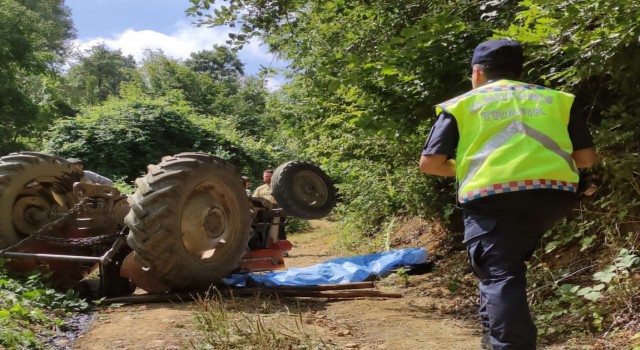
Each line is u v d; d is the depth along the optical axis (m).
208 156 5.59
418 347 4.09
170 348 3.71
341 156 10.27
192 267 5.30
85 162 18.94
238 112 36.41
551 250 5.41
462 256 7.86
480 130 2.76
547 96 2.84
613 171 4.91
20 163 5.80
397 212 11.07
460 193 2.79
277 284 6.54
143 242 5.08
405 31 5.26
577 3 4.32
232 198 5.70
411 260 7.70
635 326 3.92
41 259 5.59
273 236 7.29
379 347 4.09
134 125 19.84
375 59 6.54
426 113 5.92
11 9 22.97
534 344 2.65
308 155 11.80
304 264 10.48
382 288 6.81
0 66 22.22
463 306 5.45
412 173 9.02
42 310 4.54
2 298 4.41
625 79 4.84
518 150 2.69
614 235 5.04
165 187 5.16
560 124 2.78
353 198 12.44
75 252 5.82
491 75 3.06
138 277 5.55
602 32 4.28
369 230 12.16
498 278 2.71
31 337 3.64
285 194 7.23
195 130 21.70
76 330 4.22
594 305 4.28
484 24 5.45
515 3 5.83
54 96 27.62
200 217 5.45
